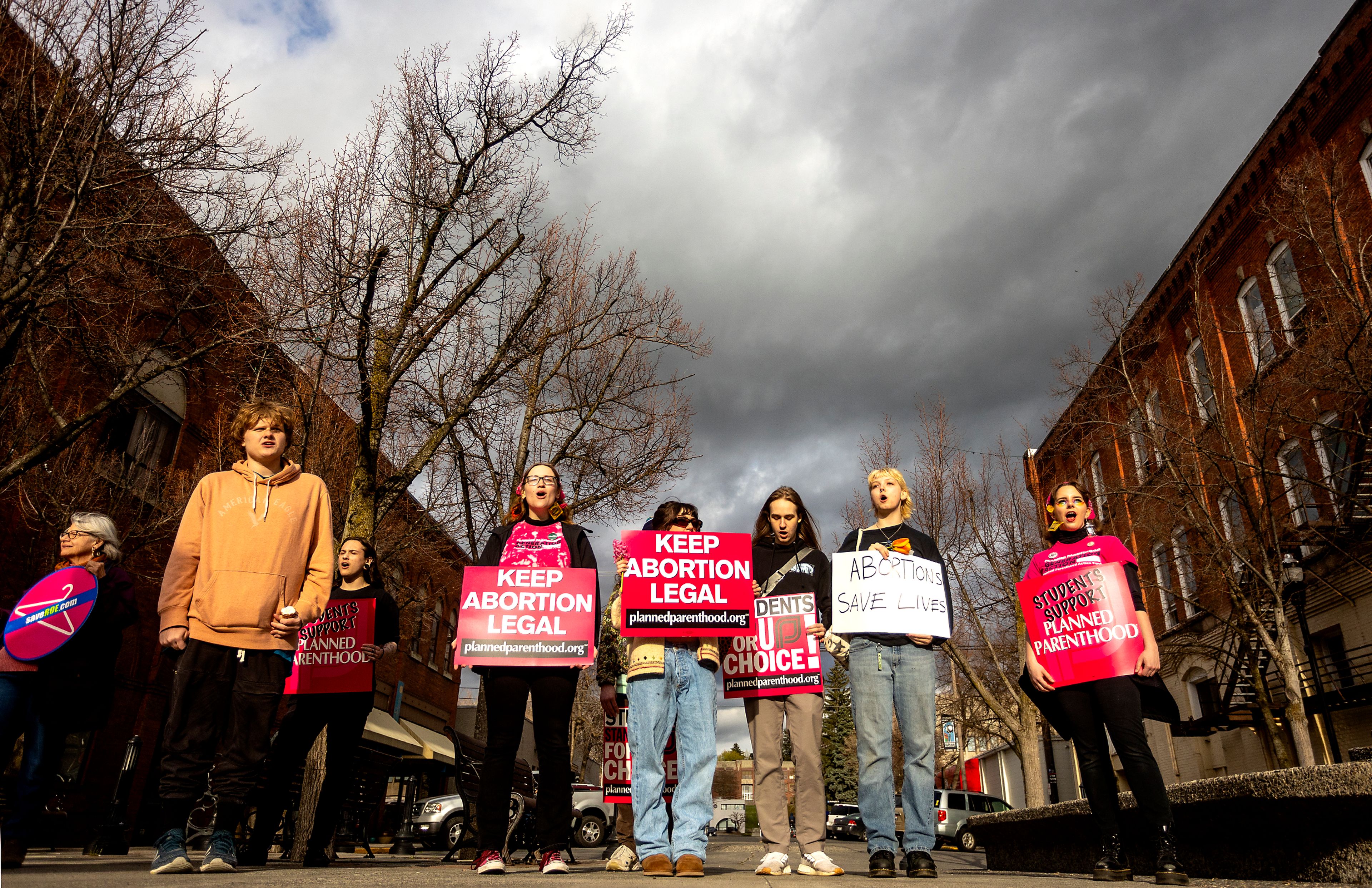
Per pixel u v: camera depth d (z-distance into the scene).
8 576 11.30
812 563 4.91
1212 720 17.16
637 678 4.04
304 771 7.78
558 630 4.29
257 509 3.86
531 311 11.16
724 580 4.20
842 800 60.31
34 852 9.06
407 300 9.34
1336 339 12.81
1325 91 15.98
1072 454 17.44
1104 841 4.31
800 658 4.60
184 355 9.70
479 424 12.58
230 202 8.86
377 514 9.17
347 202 8.88
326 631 5.52
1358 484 13.59
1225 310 18.59
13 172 7.80
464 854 9.55
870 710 4.38
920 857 4.07
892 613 4.44
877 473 4.91
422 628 24.73
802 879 3.74
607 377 13.51
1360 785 3.20
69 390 11.65
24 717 3.84
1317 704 14.92
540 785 4.12
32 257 8.30
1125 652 4.30
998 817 7.61
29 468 8.17
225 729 3.65
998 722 33.56
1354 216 15.06
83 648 3.93
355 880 2.98
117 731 13.52
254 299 9.02
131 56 7.84
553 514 4.65
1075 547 4.68
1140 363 15.98
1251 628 14.47
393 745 19.23
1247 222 18.06
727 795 91.06
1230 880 4.07
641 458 13.68
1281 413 13.79
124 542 12.36
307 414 8.94
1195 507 14.35
